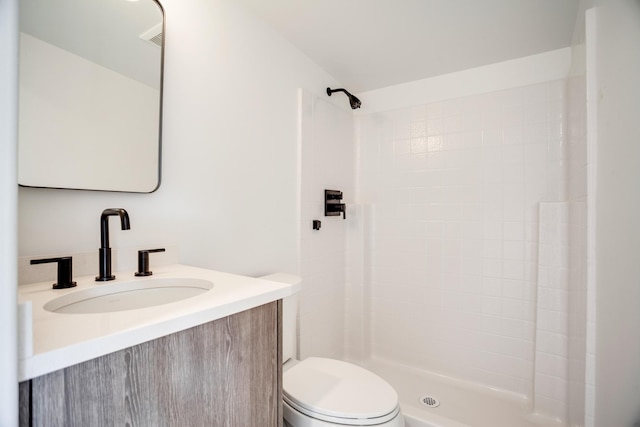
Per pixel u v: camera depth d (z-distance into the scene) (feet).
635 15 2.78
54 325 1.64
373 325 7.36
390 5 4.40
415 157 6.89
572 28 4.88
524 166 5.80
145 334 1.66
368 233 7.36
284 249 5.35
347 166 7.32
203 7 3.94
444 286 6.53
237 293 2.35
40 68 2.54
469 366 6.23
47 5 2.58
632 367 2.85
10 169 1.25
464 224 6.34
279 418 2.61
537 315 5.46
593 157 3.67
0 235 1.22
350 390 3.61
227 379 2.15
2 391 1.21
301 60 5.74
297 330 5.69
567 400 5.09
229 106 4.30
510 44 5.40
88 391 1.48
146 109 3.28
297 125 5.67
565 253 5.24
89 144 2.84
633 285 2.81
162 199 3.48
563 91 5.49
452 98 6.50
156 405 1.74
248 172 4.61
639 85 2.71
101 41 2.92
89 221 2.88
